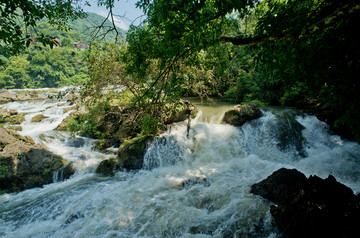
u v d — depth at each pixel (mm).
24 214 5477
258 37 3484
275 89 12117
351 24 2723
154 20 3320
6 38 2816
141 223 4863
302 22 3150
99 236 4547
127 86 8695
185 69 7504
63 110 14250
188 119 9352
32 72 43062
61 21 4699
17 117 12656
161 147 8219
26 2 2660
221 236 4273
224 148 8398
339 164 7234
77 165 7902
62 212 5465
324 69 3102
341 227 3455
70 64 46625
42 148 8047
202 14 2842
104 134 9867
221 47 5500
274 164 7598
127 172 7637
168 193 6105
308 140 8625
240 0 2775
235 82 14055
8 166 6773
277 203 4992
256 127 8898
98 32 3635
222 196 5645
